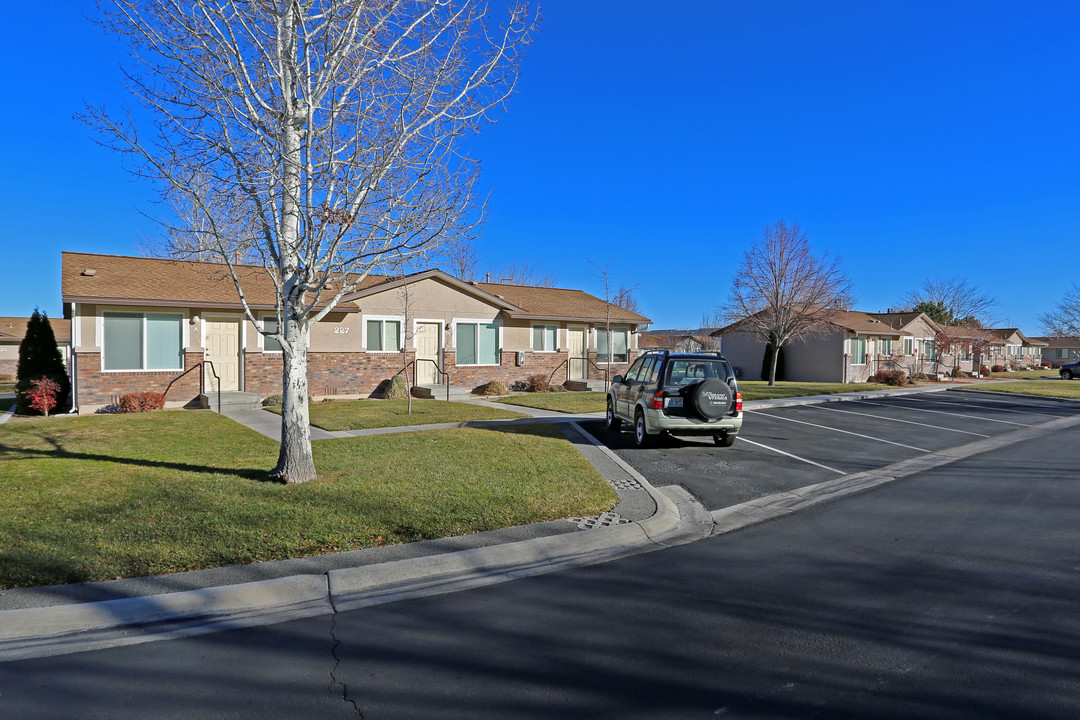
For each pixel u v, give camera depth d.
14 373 41.09
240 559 5.63
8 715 3.39
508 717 3.40
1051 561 5.96
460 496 7.66
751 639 4.33
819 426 15.80
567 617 4.71
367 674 3.87
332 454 10.10
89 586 5.00
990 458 11.97
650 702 3.54
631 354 27.38
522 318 23.42
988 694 3.59
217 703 3.54
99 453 9.99
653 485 9.12
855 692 3.63
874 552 6.27
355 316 19.69
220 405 15.85
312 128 8.13
